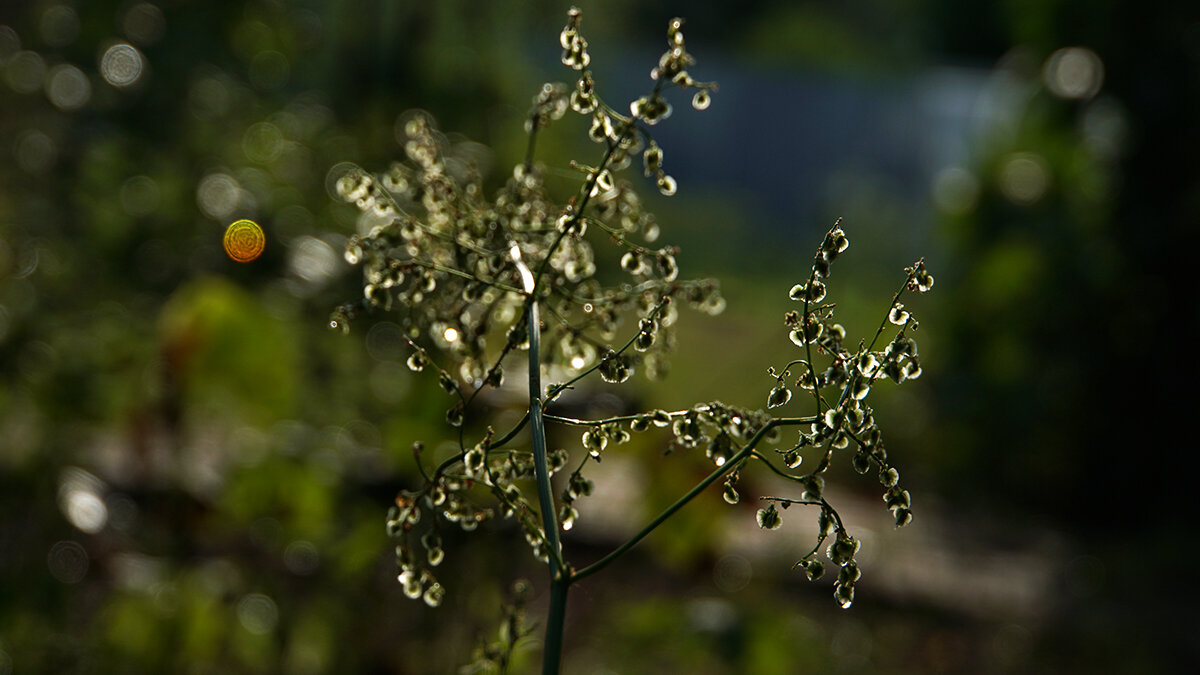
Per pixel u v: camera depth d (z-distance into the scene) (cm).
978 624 484
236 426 346
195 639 260
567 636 378
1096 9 714
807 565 116
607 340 166
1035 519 686
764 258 1408
